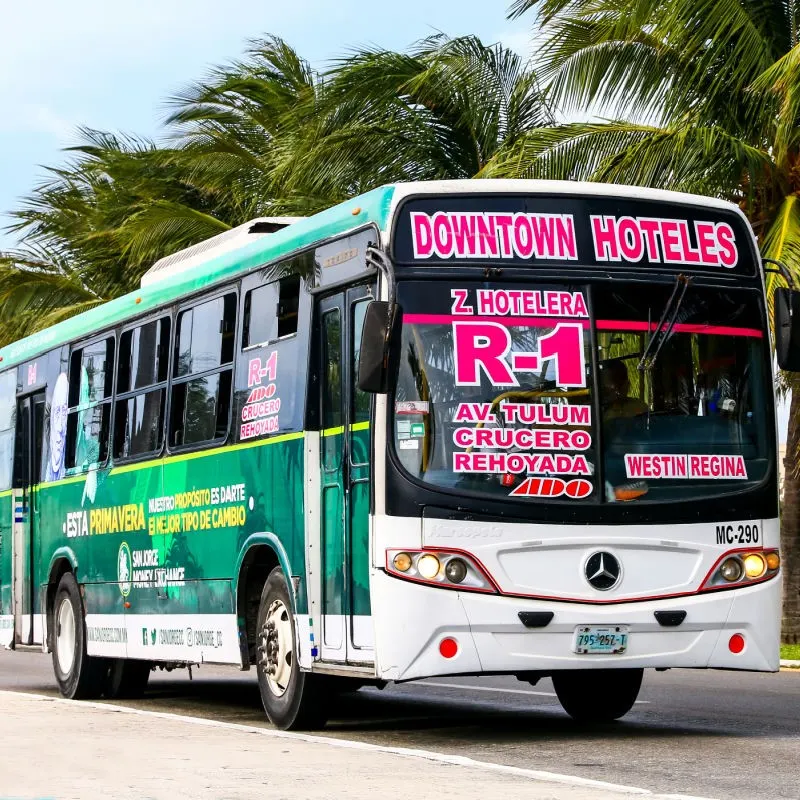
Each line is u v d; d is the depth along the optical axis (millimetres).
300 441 10844
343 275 10500
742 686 15266
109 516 14461
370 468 9852
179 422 13094
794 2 20344
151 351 13828
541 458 9867
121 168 33469
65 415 15789
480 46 24219
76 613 15188
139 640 13742
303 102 27828
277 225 12906
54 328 16500
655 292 10297
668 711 12711
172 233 29375
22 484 16953
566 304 10094
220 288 12547
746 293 10555
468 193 10117
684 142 19438
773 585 10273
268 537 11289
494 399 9875
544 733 11062
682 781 8555
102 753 9516
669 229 10438
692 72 20406
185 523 12805
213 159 30969
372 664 9789
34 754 9484
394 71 24078
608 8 20484
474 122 24328
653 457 10055
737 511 10195
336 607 10367
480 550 9703
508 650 9695
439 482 9727
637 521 9945
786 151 19797
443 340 9883
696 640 10016
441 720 12195
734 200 21328
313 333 10852
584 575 9820
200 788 8047
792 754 9719
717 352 10367
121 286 34188
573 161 20562
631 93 20625
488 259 10055
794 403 21109
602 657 9820
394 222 9977
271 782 8227
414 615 9617
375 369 9484
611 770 8992
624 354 10133
